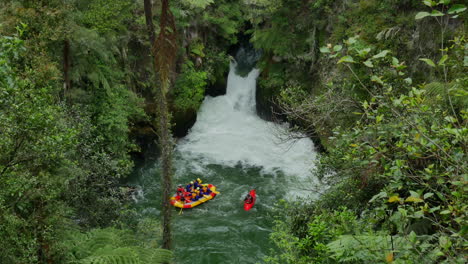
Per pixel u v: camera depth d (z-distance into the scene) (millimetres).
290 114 9273
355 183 7340
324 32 16969
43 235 5113
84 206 8672
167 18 7168
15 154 4566
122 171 9812
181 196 14039
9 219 4316
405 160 3500
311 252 6016
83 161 8852
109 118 13562
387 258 2930
